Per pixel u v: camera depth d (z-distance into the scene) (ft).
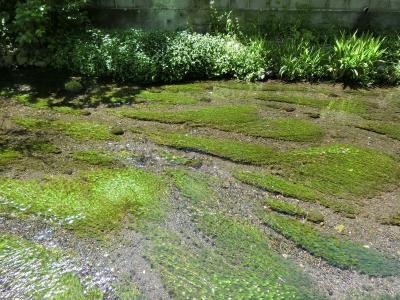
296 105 16.47
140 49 17.74
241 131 14.60
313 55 18.13
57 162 12.73
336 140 14.35
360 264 9.66
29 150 13.23
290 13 19.44
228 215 10.91
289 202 11.46
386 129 15.10
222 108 15.94
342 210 11.27
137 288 8.80
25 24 16.74
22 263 9.32
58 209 10.83
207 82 17.89
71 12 18.11
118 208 10.93
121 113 15.39
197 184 11.96
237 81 18.01
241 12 19.44
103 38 18.04
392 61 18.39
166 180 12.10
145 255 9.59
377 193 11.96
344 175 12.62
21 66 18.58
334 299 8.81
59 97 16.40
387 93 17.57
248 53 18.08
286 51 18.38
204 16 19.49
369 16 19.48
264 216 10.91
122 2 19.20
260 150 13.61
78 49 17.78
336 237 10.37
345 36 19.47
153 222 10.53
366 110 16.28
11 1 17.46
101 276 9.07
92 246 9.79
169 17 19.58
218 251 9.79
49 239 9.98
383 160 13.35
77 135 14.05
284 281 9.13
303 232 10.44
